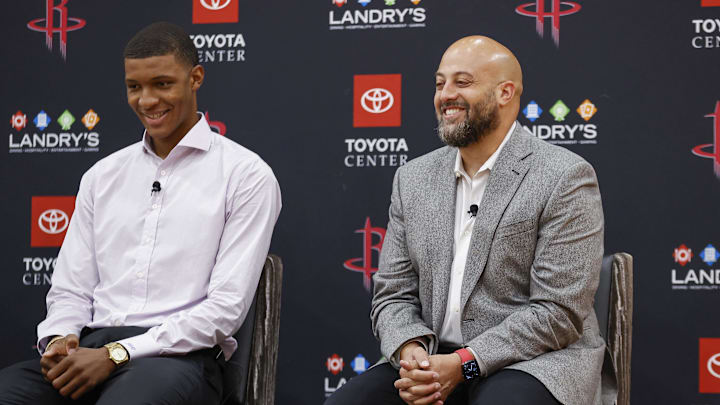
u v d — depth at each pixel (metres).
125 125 5.84
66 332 4.35
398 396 4.05
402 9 5.64
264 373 4.42
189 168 4.61
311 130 5.70
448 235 4.25
